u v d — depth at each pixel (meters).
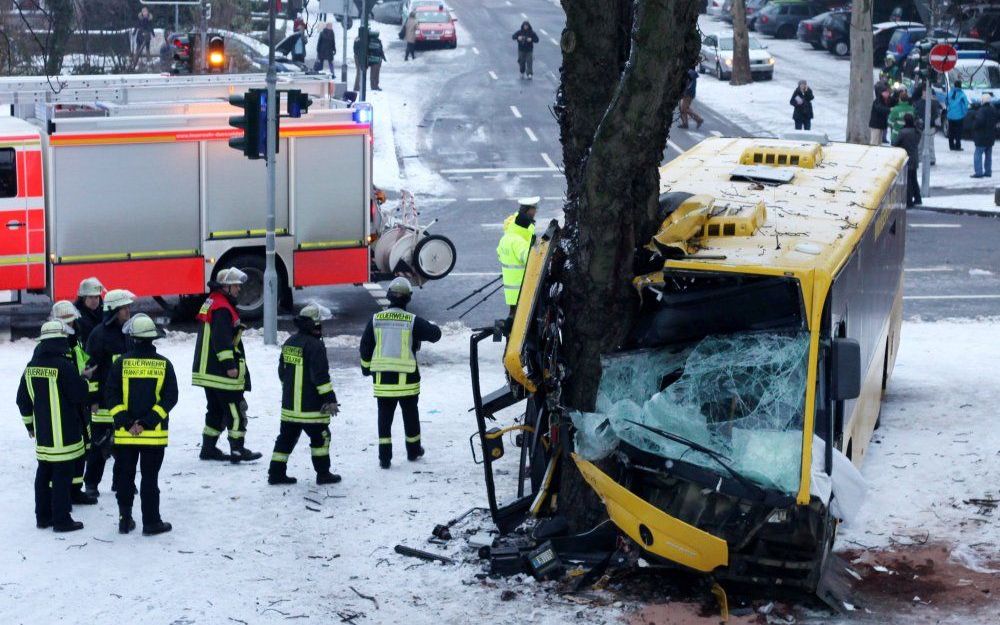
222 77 40.41
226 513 21.47
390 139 65.50
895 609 17.66
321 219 37.22
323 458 22.83
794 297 17.22
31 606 17.69
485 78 83.50
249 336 35.06
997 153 65.19
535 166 61.62
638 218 18.64
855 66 61.34
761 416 17.23
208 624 17.16
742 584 18.09
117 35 67.19
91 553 19.67
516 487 22.75
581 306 18.73
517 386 19.58
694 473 17.17
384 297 40.75
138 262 35.59
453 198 55.28
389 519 21.16
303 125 36.56
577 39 19.23
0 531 20.59
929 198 54.91
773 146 25.83
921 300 39.22
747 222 19.02
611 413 17.88
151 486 20.33
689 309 17.69
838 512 18.17
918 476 23.27
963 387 29.56
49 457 20.38
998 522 20.97
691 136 68.25
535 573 18.56
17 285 35.03
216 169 35.94
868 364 22.80
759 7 106.25
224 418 24.33
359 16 71.75
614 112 18.12
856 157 26.91
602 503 19.23
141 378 20.14
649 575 18.73
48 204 35.03
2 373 30.75
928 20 70.31
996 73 70.12
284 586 18.44
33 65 51.97
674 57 18.02
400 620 17.30
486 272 42.84
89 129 34.53
